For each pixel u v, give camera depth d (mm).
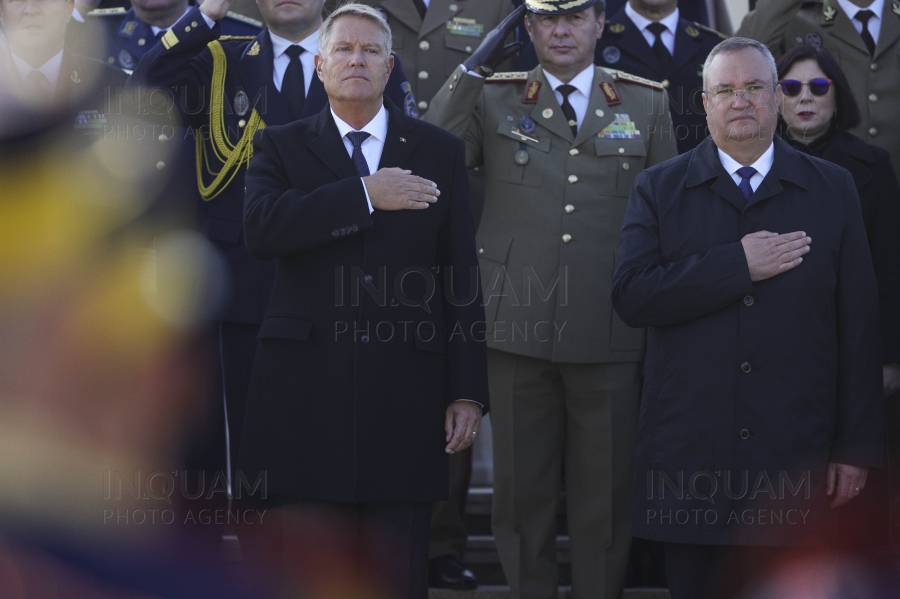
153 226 13836
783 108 15047
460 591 15336
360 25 11656
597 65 17172
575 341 14492
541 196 14883
